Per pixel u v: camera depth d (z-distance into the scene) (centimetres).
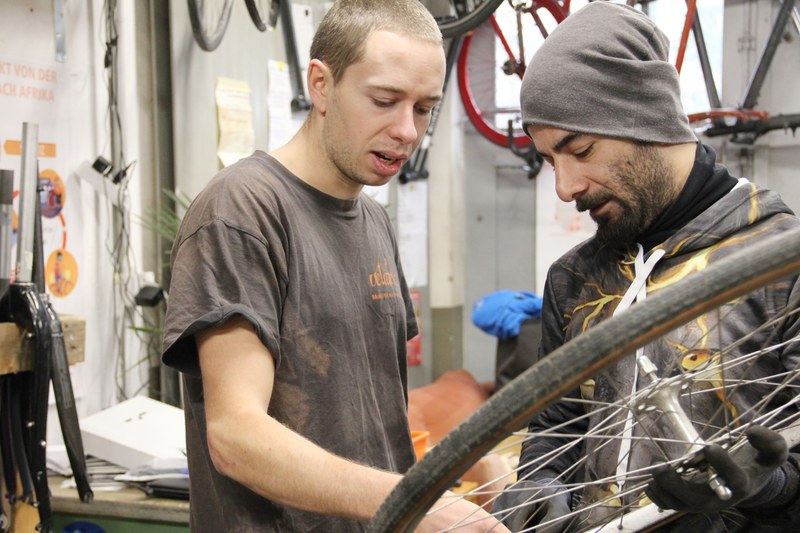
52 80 218
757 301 97
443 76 114
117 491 180
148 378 252
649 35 107
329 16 115
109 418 201
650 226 110
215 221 105
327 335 115
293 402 111
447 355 429
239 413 96
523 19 285
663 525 82
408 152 115
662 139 103
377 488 88
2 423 158
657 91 103
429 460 57
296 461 91
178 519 171
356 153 113
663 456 81
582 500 105
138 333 245
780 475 77
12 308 154
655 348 102
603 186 105
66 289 223
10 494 159
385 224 141
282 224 112
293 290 111
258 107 283
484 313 339
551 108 104
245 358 100
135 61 245
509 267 435
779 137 337
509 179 429
